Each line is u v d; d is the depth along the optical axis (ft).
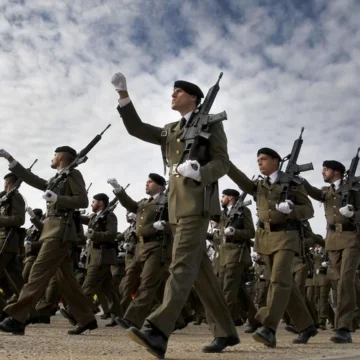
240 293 33.99
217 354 16.49
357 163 27.17
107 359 14.38
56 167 24.99
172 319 14.03
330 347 21.33
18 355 14.97
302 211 21.90
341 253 26.50
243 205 33.37
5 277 32.94
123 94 16.11
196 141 15.88
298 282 36.47
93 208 36.88
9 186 32.09
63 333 25.95
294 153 23.25
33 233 36.47
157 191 28.19
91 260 35.83
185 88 16.88
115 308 36.14
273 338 20.33
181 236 15.05
